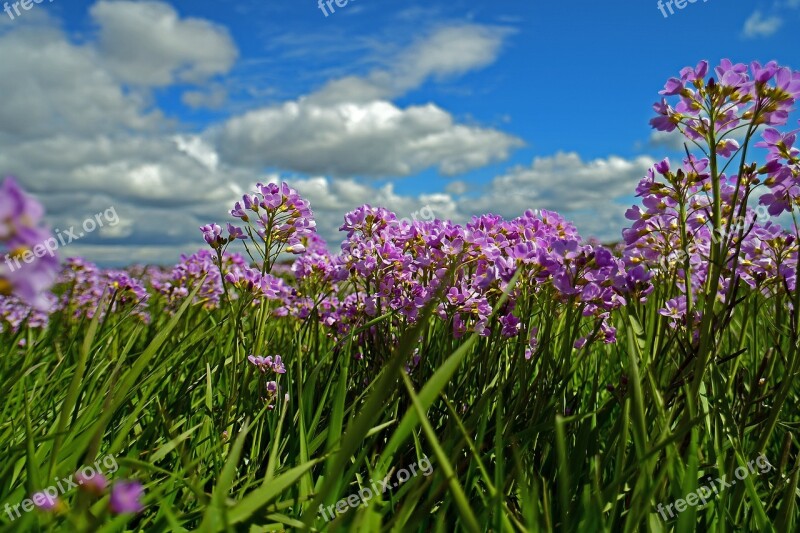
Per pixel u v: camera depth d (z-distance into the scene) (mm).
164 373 359
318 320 459
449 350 382
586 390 437
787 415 361
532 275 323
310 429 305
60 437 228
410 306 372
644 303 322
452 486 170
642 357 293
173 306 598
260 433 326
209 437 324
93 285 775
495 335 362
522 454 290
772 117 257
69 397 243
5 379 386
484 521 227
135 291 513
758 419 309
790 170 269
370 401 176
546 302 337
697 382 251
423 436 340
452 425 308
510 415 325
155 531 216
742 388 327
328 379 373
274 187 373
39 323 658
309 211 381
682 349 299
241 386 366
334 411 260
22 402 350
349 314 442
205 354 448
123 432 255
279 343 500
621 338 458
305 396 338
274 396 358
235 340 364
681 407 294
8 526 175
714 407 285
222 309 585
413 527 205
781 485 263
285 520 207
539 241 326
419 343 383
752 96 260
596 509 209
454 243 358
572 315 315
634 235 334
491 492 219
